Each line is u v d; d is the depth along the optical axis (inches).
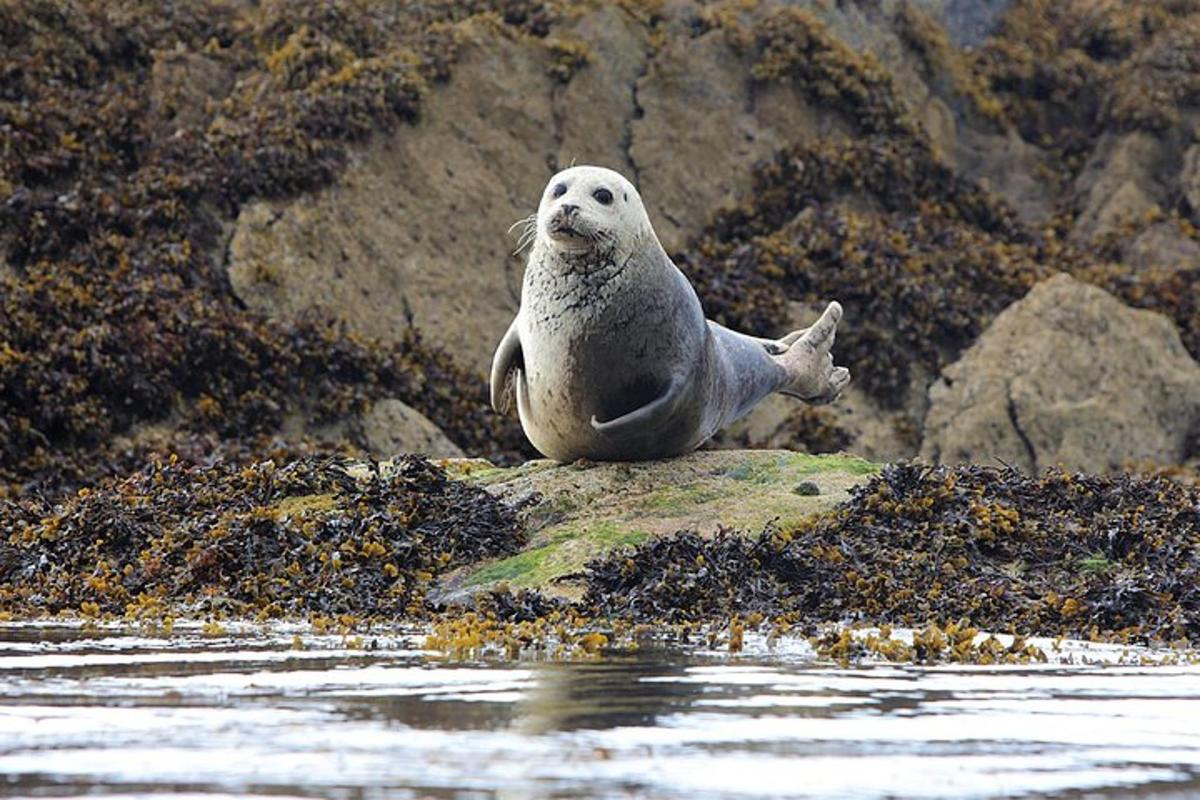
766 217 2997.0
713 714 981.2
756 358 1731.1
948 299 2810.0
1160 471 2608.3
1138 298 2957.7
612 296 1542.8
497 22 3056.1
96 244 2561.5
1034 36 3661.4
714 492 1571.1
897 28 3427.7
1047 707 1032.2
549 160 2965.1
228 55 3011.8
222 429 2400.3
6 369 2325.3
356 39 3024.1
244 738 903.7
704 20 3196.4
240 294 2586.1
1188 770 878.4
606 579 1406.3
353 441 2448.3
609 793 804.6
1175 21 3750.0
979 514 1486.2
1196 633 1343.5
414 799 789.9
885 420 2684.5
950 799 813.2
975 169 3380.9
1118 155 3378.4
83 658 1168.2
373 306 2674.7
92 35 2970.0
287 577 1460.4
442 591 1449.3
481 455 2497.5
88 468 2263.8
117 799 789.9
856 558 1435.8
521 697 1022.4
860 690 1070.4
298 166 2741.1
